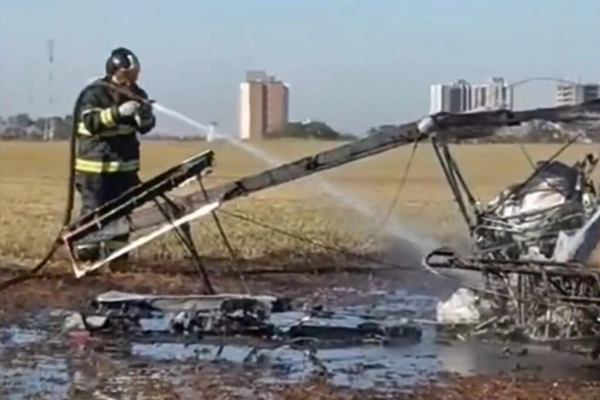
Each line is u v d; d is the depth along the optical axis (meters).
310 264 16.36
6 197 26.66
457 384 9.50
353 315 12.18
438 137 11.09
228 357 10.55
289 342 11.23
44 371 9.95
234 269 15.27
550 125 10.89
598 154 11.23
